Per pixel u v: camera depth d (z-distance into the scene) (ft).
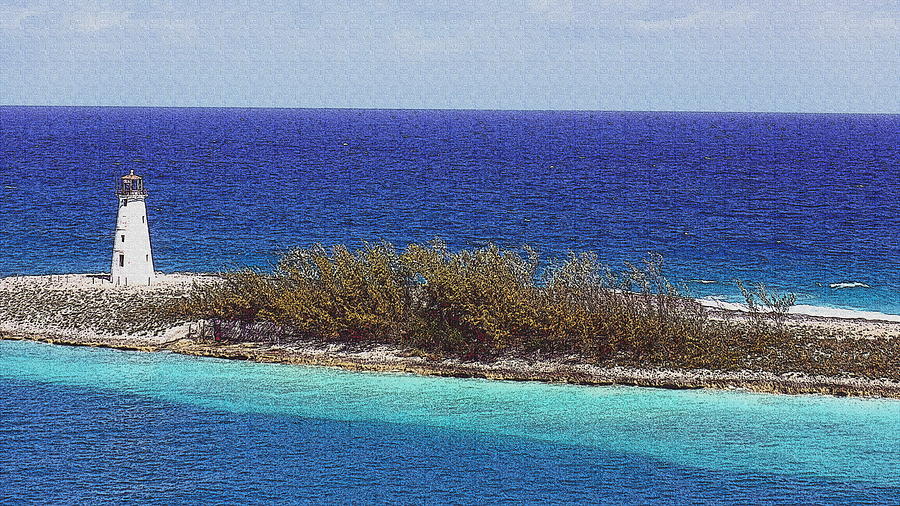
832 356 255.09
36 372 258.98
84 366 263.29
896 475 209.05
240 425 230.27
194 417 233.76
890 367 249.14
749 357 256.32
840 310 327.47
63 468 209.67
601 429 228.84
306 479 206.39
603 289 284.41
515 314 264.31
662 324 262.88
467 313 266.16
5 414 233.96
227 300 282.15
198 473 208.44
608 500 198.08
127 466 210.18
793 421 230.68
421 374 257.96
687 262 412.36
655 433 226.58
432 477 207.82
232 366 263.29
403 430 228.43
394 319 274.16
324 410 238.27
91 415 233.96
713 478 207.51
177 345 275.80
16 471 208.44
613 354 260.42
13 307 301.43
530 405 240.73
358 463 212.64
